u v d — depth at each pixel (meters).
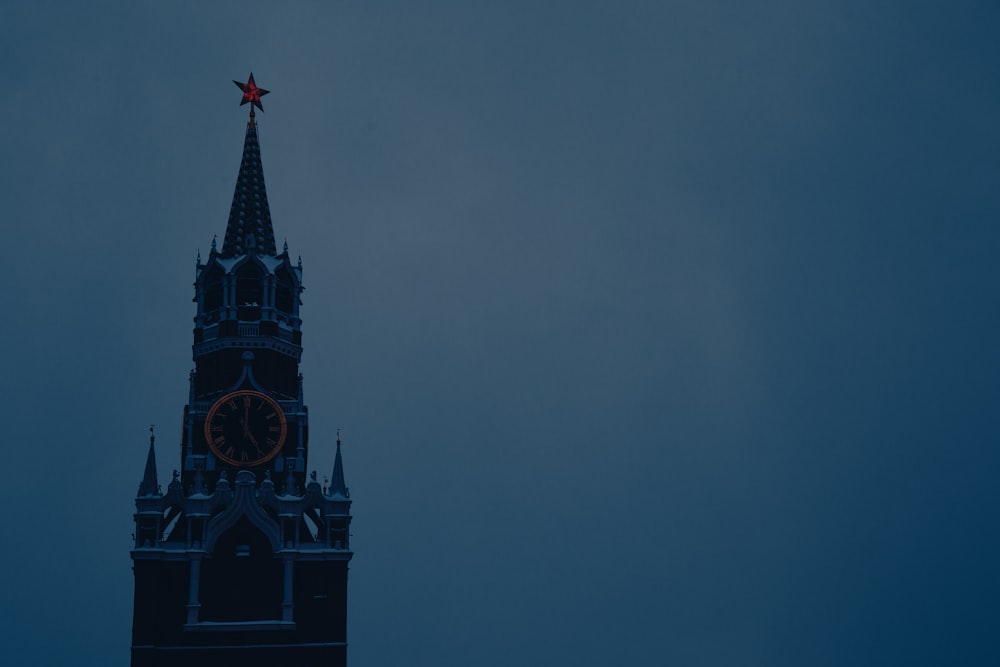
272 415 88.38
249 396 88.12
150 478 85.25
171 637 81.81
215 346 89.88
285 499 85.94
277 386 90.44
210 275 92.94
